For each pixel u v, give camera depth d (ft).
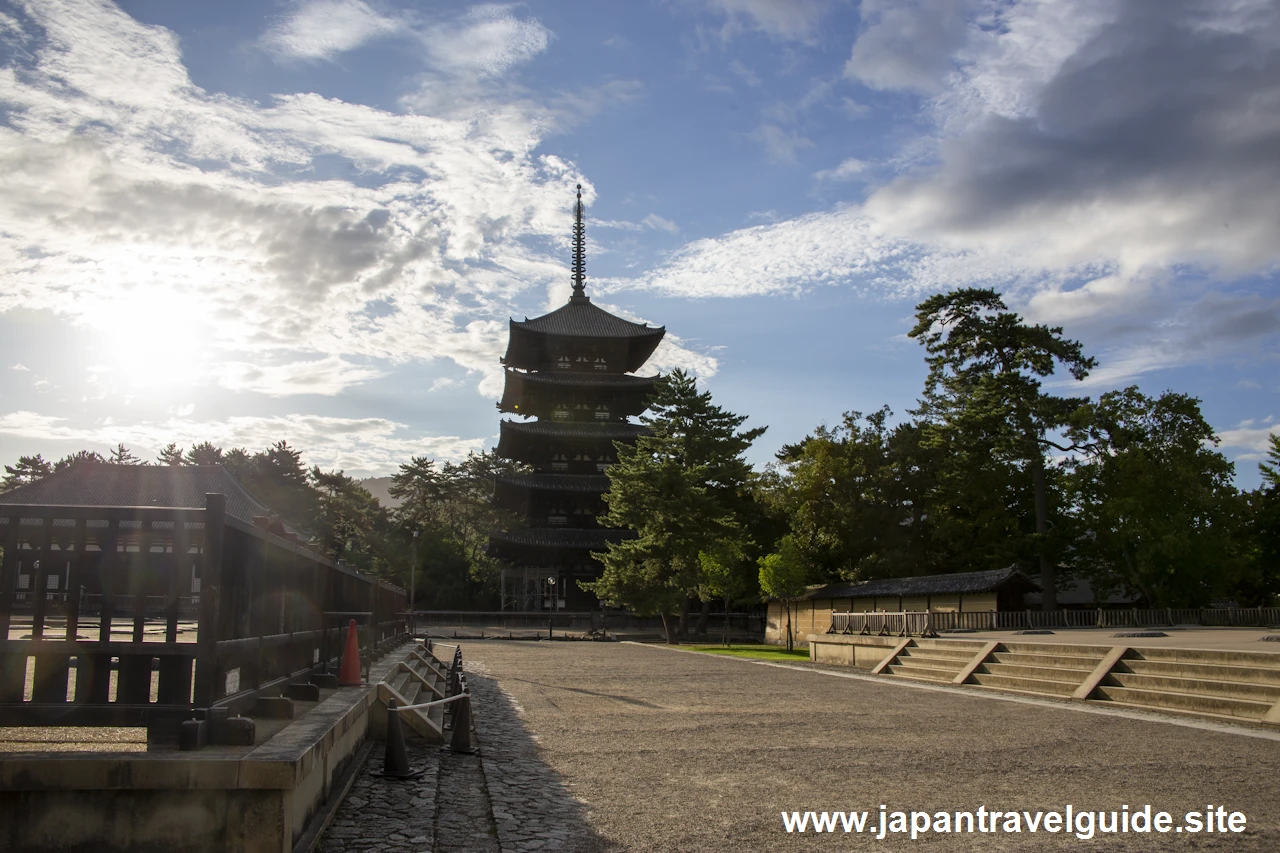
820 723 56.34
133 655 26.94
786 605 196.54
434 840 28.22
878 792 35.65
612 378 254.88
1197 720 56.03
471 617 237.86
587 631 233.14
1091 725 54.34
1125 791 35.65
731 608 261.03
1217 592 174.60
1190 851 27.45
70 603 26.91
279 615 35.94
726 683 87.15
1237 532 184.75
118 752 24.02
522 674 98.58
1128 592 196.54
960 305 194.70
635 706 66.54
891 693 75.97
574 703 68.64
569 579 253.03
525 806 33.27
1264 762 41.83
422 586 298.35
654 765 41.83
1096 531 183.42
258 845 22.50
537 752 45.60
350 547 316.40
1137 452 176.35
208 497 26.61
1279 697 55.06
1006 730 52.54
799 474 223.51
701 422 204.03
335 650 50.19
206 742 25.22
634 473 195.72
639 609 197.98
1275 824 30.50
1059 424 186.60
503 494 258.57
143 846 22.22
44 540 27.07
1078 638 89.04
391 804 32.58
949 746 46.85
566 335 249.55
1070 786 36.65
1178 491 173.78
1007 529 201.26
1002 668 81.20
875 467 222.48
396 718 38.06
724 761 42.86
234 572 28.96
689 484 194.39
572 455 255.70
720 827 30.25
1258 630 110.32
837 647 117.39
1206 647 68.08
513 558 253.85
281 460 337.31
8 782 22.03
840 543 216.74
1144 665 67.92
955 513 205.46
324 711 34.94
